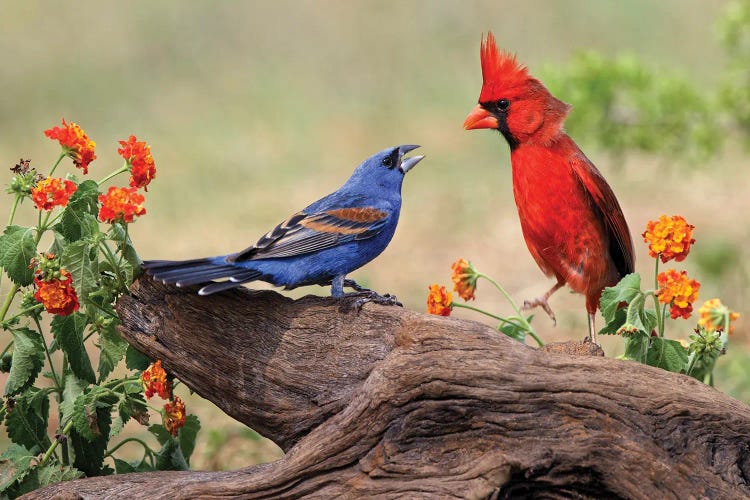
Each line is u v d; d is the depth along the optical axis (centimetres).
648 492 811
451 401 830
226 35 4003
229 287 930
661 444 817
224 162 2891
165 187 2720
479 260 2164
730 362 1472
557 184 1083
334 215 998
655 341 973
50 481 995
